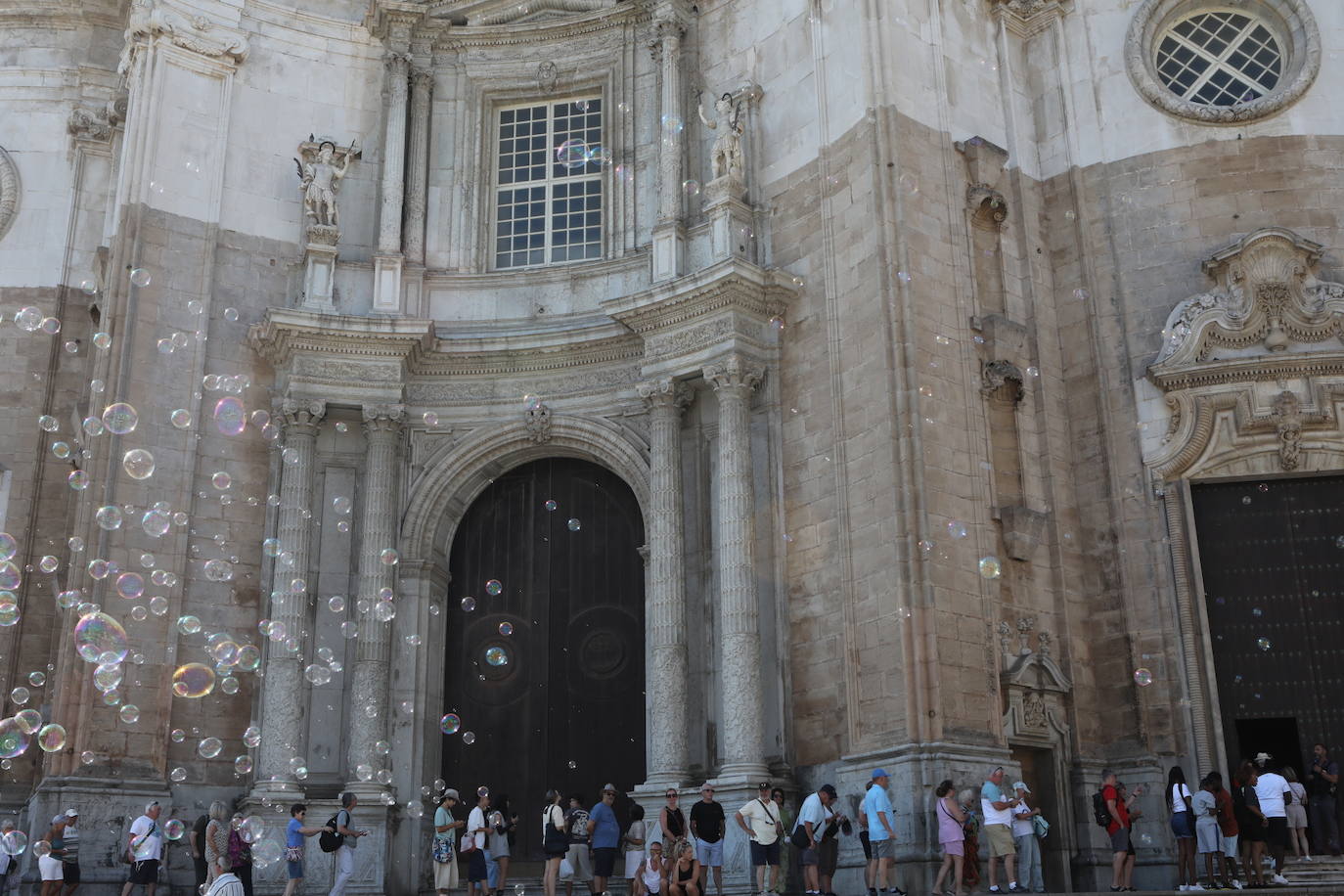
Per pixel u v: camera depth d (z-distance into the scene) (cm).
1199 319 2039
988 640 1875
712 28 2377
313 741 2142
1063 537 2062
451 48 2544
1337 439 1975
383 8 2469
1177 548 2005
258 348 2294
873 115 2028
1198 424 2011
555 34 2514
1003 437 2058
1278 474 1995
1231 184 2105
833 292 2048
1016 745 1902
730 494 2039
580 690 2295
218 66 2398
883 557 1862
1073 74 2252
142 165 2281
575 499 2388
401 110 2452
